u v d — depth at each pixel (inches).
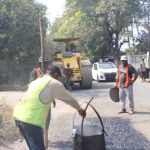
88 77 663.8
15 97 522.9
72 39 737.0
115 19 1234.0
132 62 1194.6
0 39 738.2
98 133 184.4
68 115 360.5
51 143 251.4
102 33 1341.0
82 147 174.9
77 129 188.1
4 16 733.9
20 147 242.2
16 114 160.7
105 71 890.7
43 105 158.6
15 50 768.9
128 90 350.0
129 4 1213.7
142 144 241.0
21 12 756.6
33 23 771.4
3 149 236.1
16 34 745.0
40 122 158.1
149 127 290.0
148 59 1031.6
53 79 163.9
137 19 1318.9
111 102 443.5
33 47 795.4
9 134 262.4
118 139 255.6
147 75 865.5
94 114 358.6
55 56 711.1
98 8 1226.0
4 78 754.8
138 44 1437.0
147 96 506.0
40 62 261.9
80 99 496.7
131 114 350.0
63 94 160.1
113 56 1427.2
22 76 773.9
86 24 1314.0
